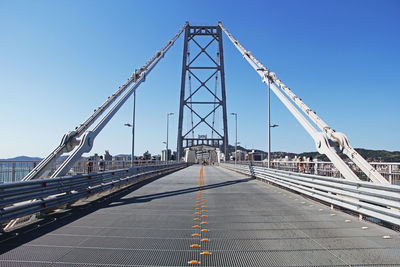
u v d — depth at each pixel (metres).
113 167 20.52
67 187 8.70
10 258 4.57
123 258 4.59
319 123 14.37
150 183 17.86
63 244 5.29
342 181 8.13
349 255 4.70
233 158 69.25
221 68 70.19
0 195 5.81
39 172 10.18
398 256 4.66
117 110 17.75
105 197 11.44
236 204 9.81
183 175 27.30
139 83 24.50
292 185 12.89
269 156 21.44
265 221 7.18
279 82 21.23
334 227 6.56
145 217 7.65
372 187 6.75
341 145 12.23
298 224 6.86
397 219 5.84
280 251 4.91
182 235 5.91
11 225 7.30
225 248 5.08
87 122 14.41
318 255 4.71
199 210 8.69
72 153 11.30
